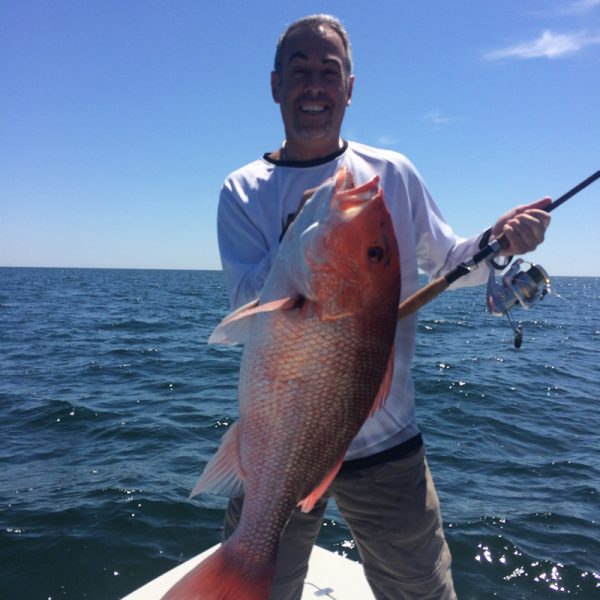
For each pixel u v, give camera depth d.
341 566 3.45
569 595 4.16
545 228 2.11
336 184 1.83
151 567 4.46
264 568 1.78
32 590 4.15
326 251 1.74
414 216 2.57
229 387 10.64
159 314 27.48
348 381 1.76
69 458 6.69
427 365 13.31
